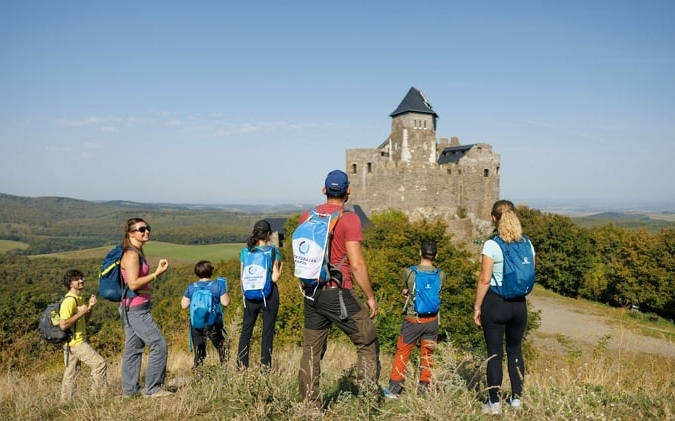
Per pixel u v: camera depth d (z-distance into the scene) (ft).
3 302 96.07
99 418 15.97
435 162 167.84
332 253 14.46
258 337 51.37
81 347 20.20
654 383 20.22
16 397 19.71
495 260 15.76
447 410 13.87
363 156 159.22
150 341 18.39
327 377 20.29
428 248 19.24
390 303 61.93
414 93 167.94
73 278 20.24
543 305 131.13
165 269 18.84
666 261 143.43
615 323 97.30
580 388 17.49
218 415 15.76
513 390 16.07
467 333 65.92
